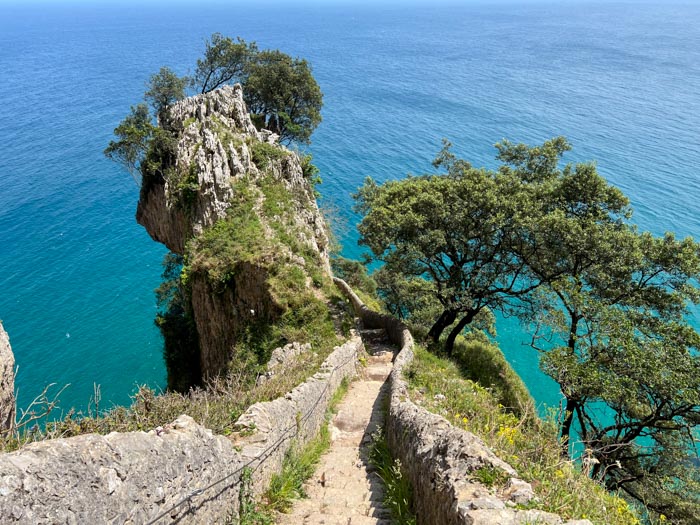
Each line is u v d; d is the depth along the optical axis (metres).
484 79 178.62
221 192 33.25
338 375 19.98
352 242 68.81
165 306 55.56
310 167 54.75
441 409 13.92
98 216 81.50
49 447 5.11
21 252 69.75
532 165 31.88
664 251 24.20
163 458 6.66
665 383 19.48
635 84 163.00
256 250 29.95
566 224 24.80
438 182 29.95
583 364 21.70
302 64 69.31
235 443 9.95
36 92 159.38
